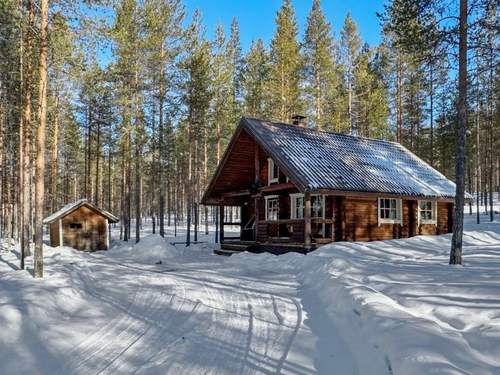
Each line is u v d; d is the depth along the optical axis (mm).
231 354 5156
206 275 12086
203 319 6883
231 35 38344
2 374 4711
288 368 4645
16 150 26219
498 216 31219
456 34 11477
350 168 17375
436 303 6480
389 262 12133
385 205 18844
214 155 43094
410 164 21203
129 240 27219
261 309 7539
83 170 46000
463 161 11141
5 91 21297
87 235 21219
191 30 26453
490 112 29266
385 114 32438
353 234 17656
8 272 12508
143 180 52469
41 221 10695
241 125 18312
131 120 25406
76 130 35531
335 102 32375
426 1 11648
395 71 34531
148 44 24156
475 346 4562
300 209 18406
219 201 21328
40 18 11359
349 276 9641
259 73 32906
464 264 11008
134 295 8977
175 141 34625
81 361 5066
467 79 12133
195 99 26250
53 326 6414
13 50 16781
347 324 6164
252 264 15039
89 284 10172
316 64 31391
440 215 20969
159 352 5309
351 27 36062
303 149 17500
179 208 48781
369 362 4602
